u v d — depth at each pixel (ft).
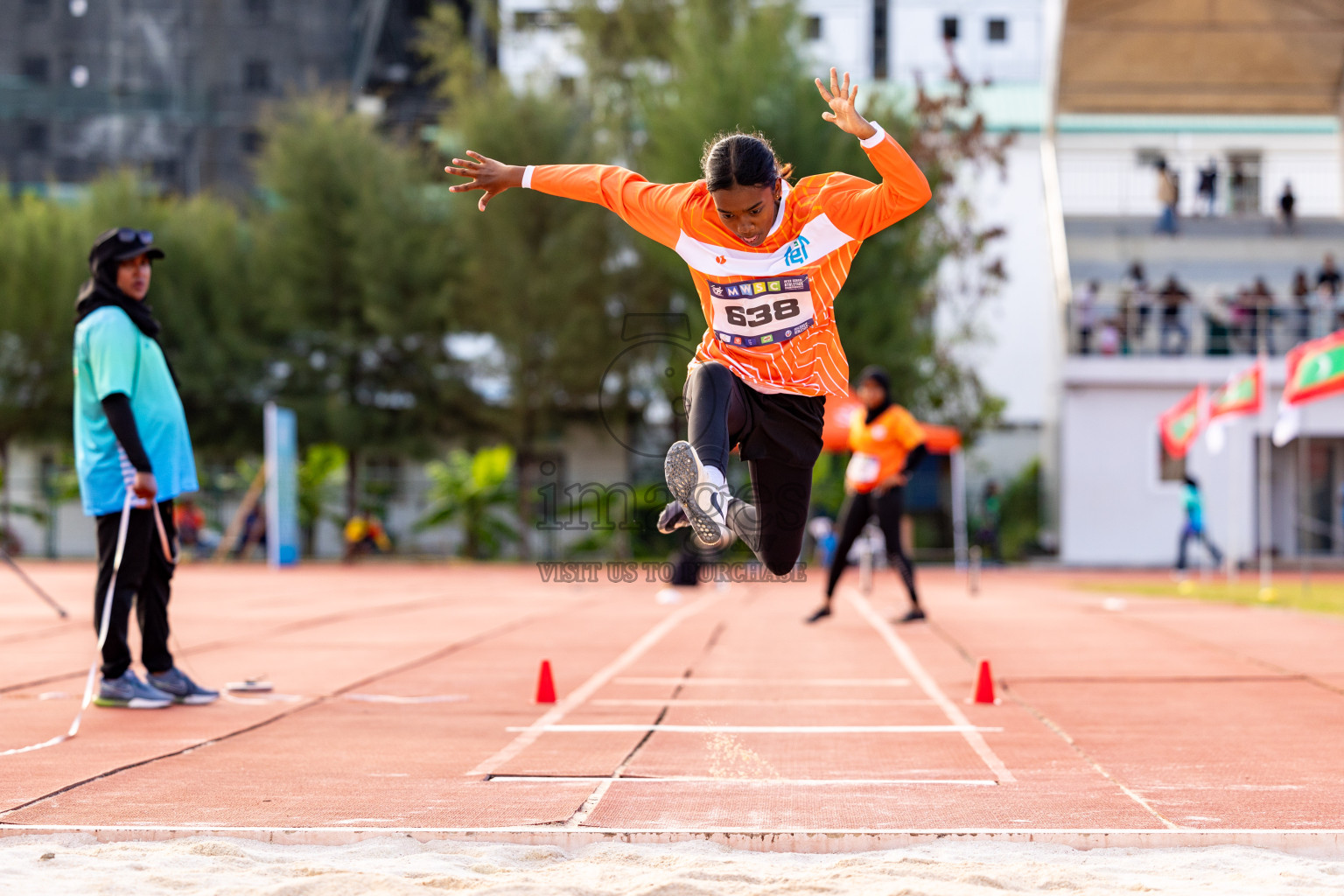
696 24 123.24
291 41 228.22
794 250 18.49
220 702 30.35
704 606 65.36
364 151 137.49
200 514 129.80
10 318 136.26
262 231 140.36
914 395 125.59
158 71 231.09
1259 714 28.19
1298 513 123.95
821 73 123.03
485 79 143.23
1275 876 15.23
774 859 16.38
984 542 121.80
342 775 21.54
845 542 51.83
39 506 144.66
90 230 138.92
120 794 19.94
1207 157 149.79
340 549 144.46
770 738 25.43
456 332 135.64
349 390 137.39
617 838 17.17
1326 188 148.46
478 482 125.80
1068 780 21.12
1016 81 176.45
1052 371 133.59
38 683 33.24
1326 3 121.29
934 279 129.39
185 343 136.15
